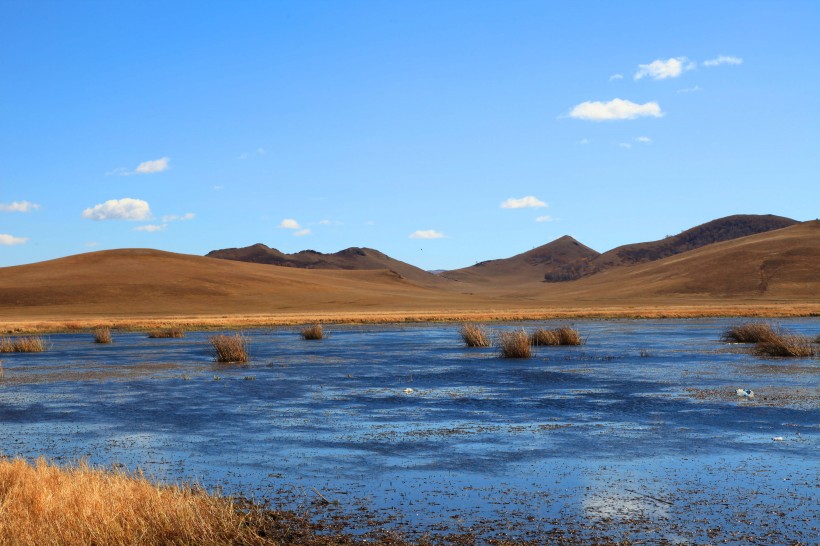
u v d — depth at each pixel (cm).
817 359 2897
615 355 3219
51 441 1391
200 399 1945
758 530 826
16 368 2927
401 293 16300
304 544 795
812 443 1291
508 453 1248
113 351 3884
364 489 1024
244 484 1056
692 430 1430
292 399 1933
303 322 7375
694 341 4153
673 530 830
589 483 1041
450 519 881
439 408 1759
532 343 3950
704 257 19425
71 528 746
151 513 791
